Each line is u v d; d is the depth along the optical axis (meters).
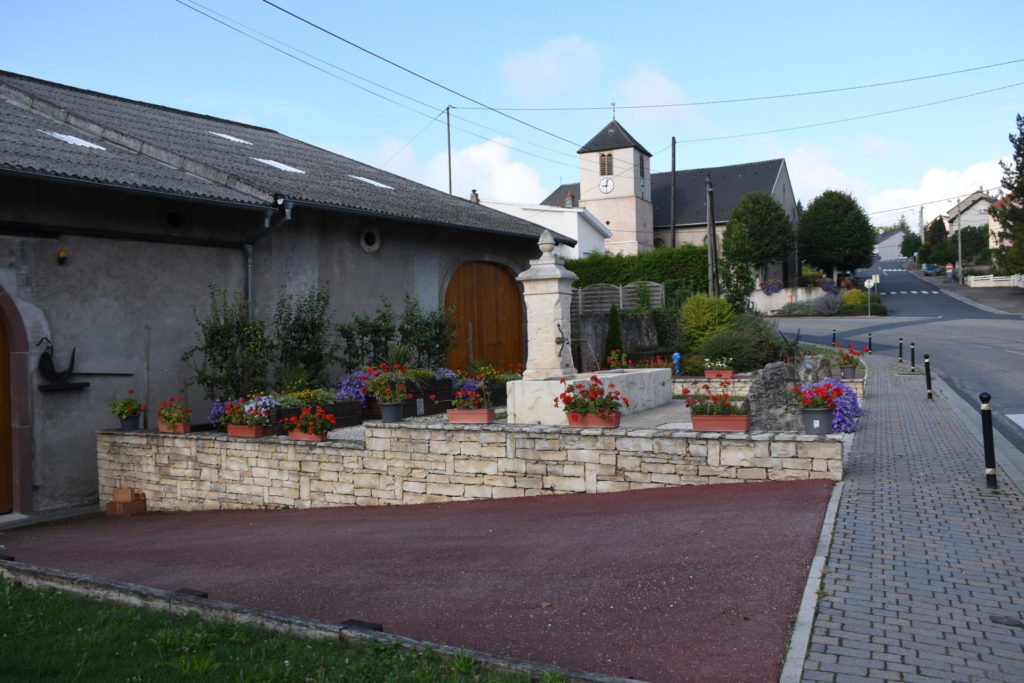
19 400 10.88
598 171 50.56
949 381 17.28
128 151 13.55
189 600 4.99
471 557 6.38
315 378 13.52
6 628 4.60
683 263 30.05
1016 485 7.17
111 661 4.03
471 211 18.73
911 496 6.77
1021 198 43.34
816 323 38.41
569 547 6.24
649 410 12.78
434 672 3.75
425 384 13.52
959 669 3.73
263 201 12.55
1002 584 4.76
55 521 10.80
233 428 10.74
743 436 7.59
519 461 8.68
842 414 10.39
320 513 9.55
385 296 15.67
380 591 5.71
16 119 13.18
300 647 4.23
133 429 11.61
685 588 4.95
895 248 118.56
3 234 10.58
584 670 3.96
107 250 11.70
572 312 25.62
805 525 5.90
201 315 12.85
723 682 3.68
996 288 53.38
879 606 4.46
